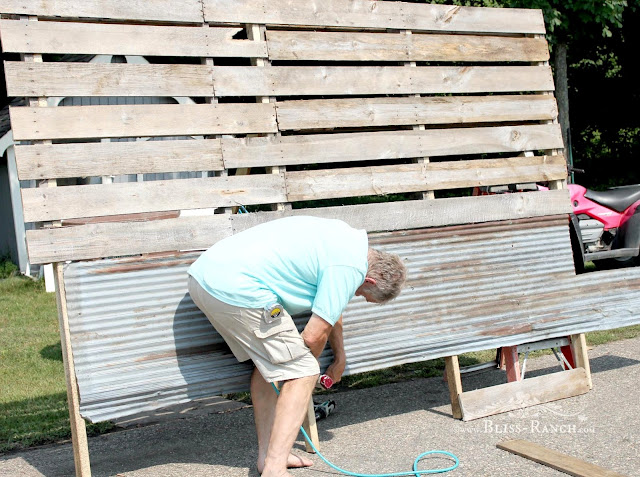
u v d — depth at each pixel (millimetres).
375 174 4652
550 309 5008
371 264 3781
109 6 3969
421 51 4879
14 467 4129
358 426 4625
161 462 4137
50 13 3822
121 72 3980
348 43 4645
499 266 4898
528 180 5164
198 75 4180
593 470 3666
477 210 4934
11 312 8883
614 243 8828
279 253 3590
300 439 4445
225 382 4008
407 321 4543
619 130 18844
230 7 4301
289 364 3641
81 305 3723
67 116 3834
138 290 3875
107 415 3676
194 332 3988
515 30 5242
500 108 5113
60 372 6176
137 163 3996
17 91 3730
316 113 4512
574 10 11766
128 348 3809
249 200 4281
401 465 3902
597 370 5586
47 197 3752
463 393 4633
